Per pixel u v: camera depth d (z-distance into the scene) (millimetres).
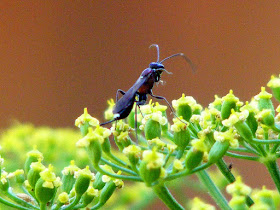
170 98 363
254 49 357
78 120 177
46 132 208
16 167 202
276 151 180
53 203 176
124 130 179
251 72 355
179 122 174
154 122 177
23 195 174
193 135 181
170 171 169
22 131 207
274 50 352
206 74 363
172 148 173
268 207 161
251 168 284
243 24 361
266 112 175
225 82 359
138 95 188
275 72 349
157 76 189
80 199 178
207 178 179
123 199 205
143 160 165
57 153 205
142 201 205
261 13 358
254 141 175
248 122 177
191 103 182
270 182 281
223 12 365
